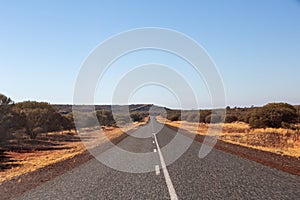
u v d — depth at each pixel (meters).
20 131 28.22
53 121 34.44
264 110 35.34
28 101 36.97
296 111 37.19
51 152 21.31
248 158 12.84
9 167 15.05
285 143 21.02
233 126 41.50
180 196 6.70
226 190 7.12
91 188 7.82
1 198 7.26
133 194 7.03
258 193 6.76
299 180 8.13
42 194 7.39
